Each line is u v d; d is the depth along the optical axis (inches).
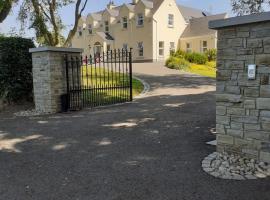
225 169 192.7
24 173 202.7
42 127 324.8
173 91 532.1
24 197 169.6
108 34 1498.5
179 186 174.1
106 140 267.4
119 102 455.2
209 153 221.6
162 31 1312.7
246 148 205.0
